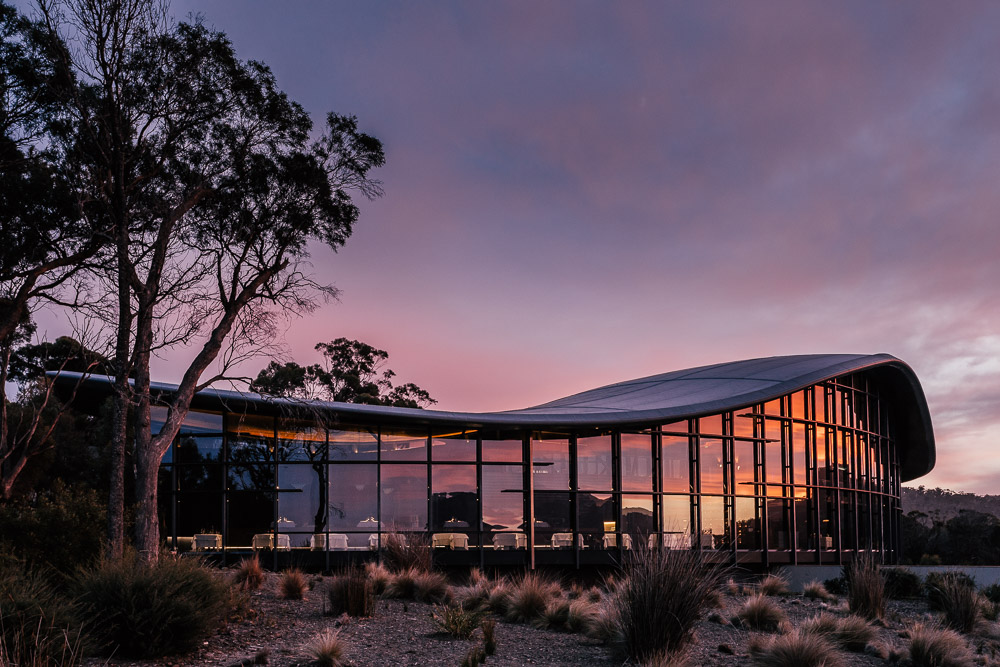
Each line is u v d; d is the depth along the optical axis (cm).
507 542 2158
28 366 2800
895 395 3412
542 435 2264
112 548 1199
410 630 1081
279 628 1056
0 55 1573
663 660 861
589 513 2270
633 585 945
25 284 1659
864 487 3023
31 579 904
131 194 1695
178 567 977
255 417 2078
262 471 2055
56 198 1622
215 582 995
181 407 1566
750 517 2550
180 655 873
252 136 1766
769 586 1827
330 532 2047
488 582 1569
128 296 1517
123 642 849
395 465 2116
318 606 1245
